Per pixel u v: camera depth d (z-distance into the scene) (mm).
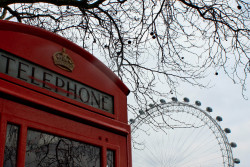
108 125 2615
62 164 2178
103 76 2812
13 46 2098
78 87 2512
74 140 2293
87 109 2512
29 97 2061
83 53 2654
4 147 1819
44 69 2277
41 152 2068
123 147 2730
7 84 1963
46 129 2100
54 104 2229
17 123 1937
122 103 2945
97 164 2422
